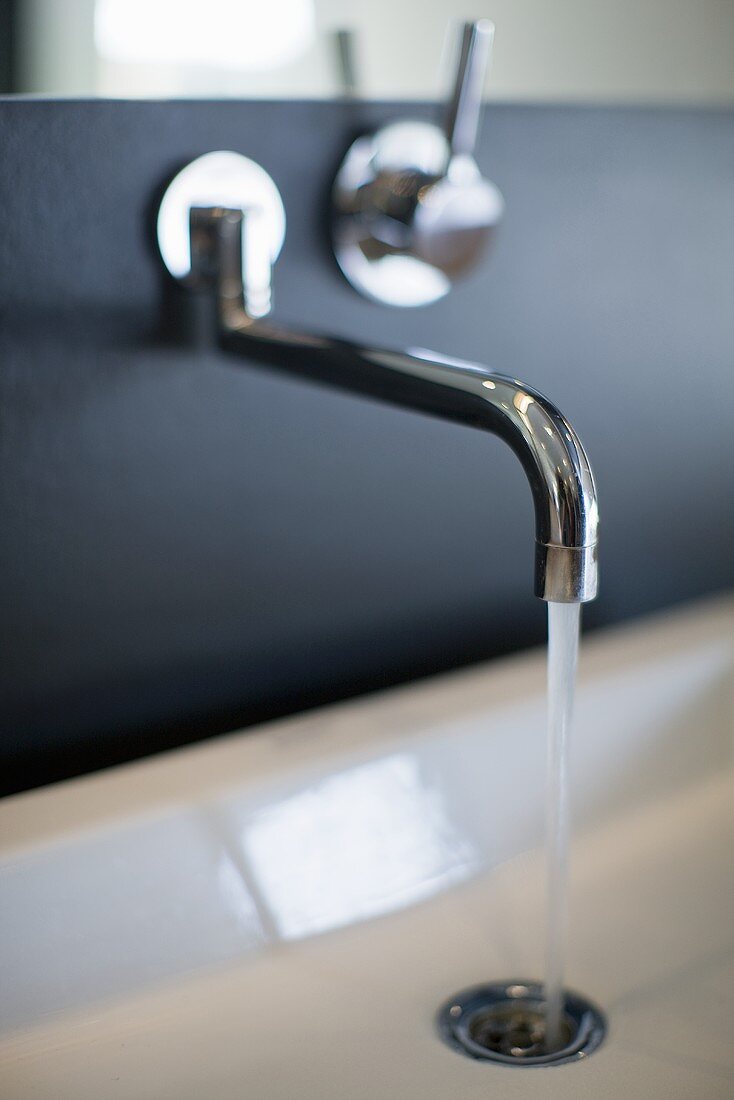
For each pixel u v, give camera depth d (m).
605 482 0.81
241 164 0.59
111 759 0.63
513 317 0.73
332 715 0.63
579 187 0.74
